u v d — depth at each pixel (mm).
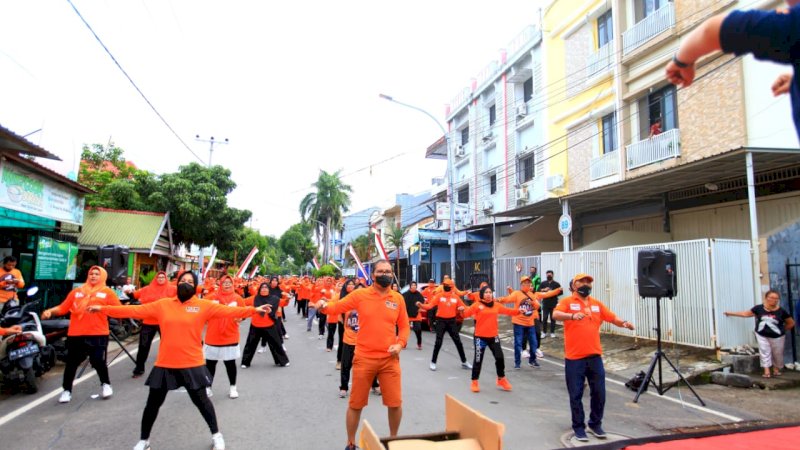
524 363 10719
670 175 11578
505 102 23156
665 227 14422
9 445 5270
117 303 7234
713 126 12742
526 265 16875
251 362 10492
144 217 20656
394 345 4859
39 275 13430
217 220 22844
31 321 7832
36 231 13312
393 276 4988
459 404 3422
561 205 15727
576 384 5695
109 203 21922
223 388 8016
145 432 4977
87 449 5168
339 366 9727
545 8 20266
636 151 15125
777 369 8711
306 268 68000
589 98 17516
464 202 28078
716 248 9781
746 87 12039
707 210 13219
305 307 21234
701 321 9945
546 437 5703
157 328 8859
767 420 6434
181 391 7719
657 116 14867
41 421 6098
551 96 19734
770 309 8766
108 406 6793
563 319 5809
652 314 11297
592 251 13414
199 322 5152
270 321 9938
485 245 24734
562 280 14516
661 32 14227
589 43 17703
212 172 23594
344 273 51688
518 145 22219
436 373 9492
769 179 11523
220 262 40156
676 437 4043
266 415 6477
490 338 8109
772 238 9719
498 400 7426
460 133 28984
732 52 1432
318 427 5973
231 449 5207
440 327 9953
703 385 8492
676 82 1646
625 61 15648
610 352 10984
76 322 7000
